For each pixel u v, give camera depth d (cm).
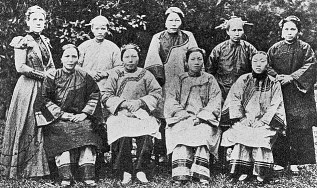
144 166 511
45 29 546
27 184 510
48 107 512
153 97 520
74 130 507
